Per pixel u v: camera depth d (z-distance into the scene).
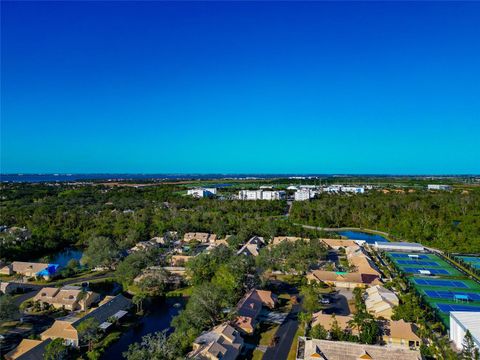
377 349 79.19
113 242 177.62
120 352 88.25
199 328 94.12
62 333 91.88
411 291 124.50
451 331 92.75
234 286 118.31
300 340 91.69
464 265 162.75
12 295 127.62
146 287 126.25
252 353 86.75
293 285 135.75
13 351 84.25
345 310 111.75
